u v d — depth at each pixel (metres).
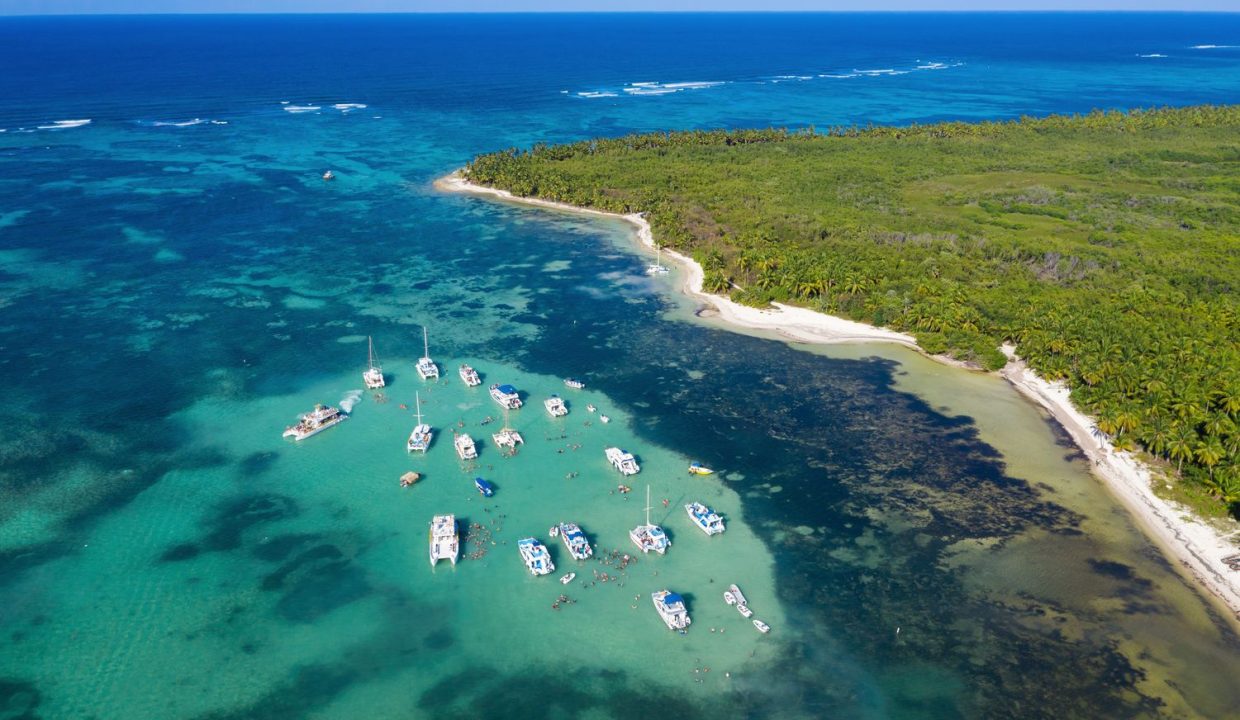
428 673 70.88
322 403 115.06
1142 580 83.25
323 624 75.62
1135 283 152.62
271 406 113.81
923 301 144.75
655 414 115.44
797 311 152.38
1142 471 99.81
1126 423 102.25
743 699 69.12
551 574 82.69
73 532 86.44
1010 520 92.75
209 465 99.25
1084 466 103.31
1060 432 111.38
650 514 93.00
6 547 83.69
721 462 103.75
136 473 97.00
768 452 106.25
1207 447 94.00
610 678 70.81
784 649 74.50
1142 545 88.44
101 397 114.06
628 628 76.19
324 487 95.94
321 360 128.75
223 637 73.81
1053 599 80.75
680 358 133.50
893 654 74.19
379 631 75.12
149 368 123.31
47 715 65.44
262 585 80.06
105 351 128.38
